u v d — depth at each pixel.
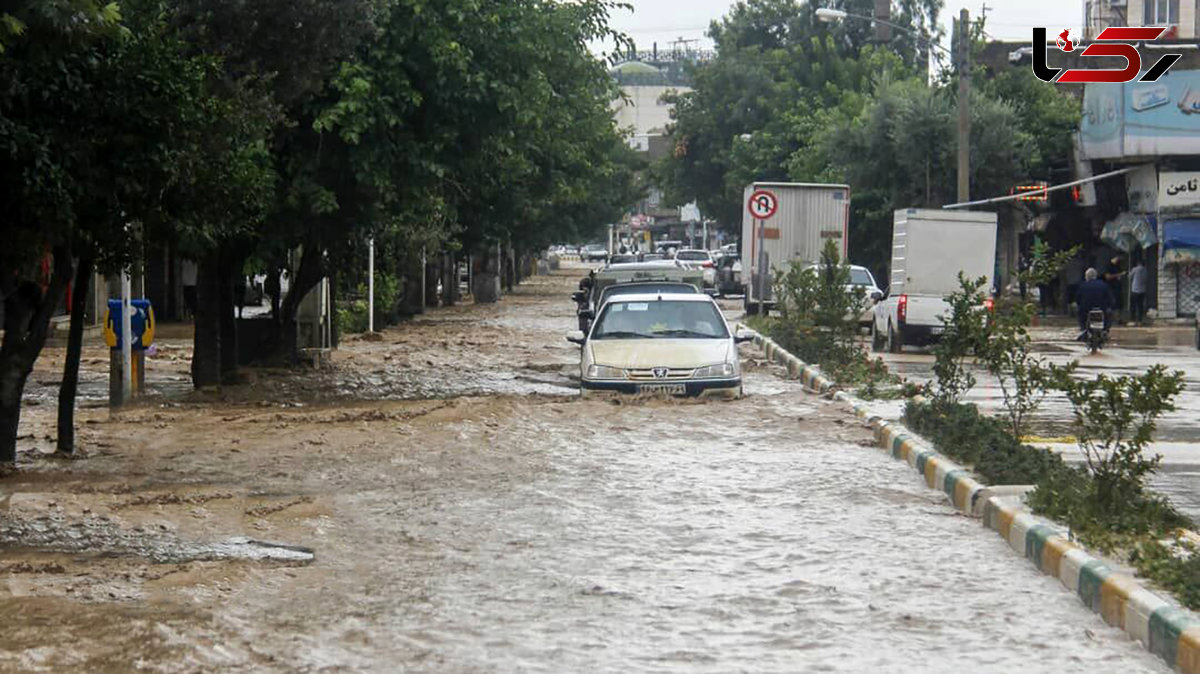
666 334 24.95
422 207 28.73
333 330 38.06
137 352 25.11
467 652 9.13
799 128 82.12
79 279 17.53
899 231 41.88
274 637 9.45
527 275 129.00
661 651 9.16
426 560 11.93
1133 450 12.87
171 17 18.27
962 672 8.72
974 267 40.06
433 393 27.31
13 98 14.94
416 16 24.61
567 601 10.50
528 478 16.09
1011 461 14.81
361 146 25.00
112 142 15.67
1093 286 41.94
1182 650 8.69
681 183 105.12
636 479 16.06
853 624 9.85
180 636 9.40
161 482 15.80
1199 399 25.39
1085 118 55.84
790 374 29.95
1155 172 52.12
